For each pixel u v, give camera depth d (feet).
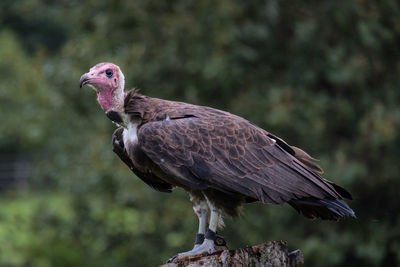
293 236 44.09
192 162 22.66
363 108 44.68
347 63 43.37
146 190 45.24
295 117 42.68
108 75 23.72
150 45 45.70
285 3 45.91
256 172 22.82
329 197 22.70
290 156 23.34
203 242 23.18
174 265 21.57
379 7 44.09
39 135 50.26
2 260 58.80
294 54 45.39
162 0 45.34
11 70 105.70
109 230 48.55
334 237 42.83
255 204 44.04
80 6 48.78
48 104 49.93
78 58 47.57
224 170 22.70
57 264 57.11
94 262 55.98
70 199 50.19
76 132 50.37
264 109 43.62
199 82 45.14
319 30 45.34
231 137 23.06
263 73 45.98
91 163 47.52
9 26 121.90
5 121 100.89
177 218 46.21
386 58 46.11
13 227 67.31
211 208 23.30
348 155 43.93
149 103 24.04
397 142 43.62
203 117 23.43
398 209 44.19
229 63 43.68
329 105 44.57
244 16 45.91
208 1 44.29
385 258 45.32
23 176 115.96
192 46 44.19
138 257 48.78
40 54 51.13
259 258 21.98
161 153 22.85
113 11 45.57
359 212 43.80
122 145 25.12
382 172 43.68
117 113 23.89
